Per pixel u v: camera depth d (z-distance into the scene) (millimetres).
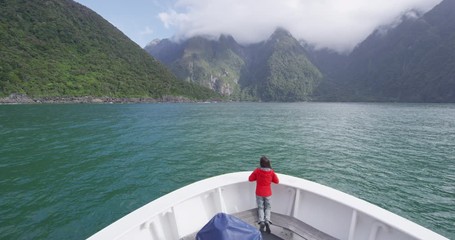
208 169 15500
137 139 25922
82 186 11945
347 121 49969
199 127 37750
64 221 8531
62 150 19781
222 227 2729
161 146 22641
